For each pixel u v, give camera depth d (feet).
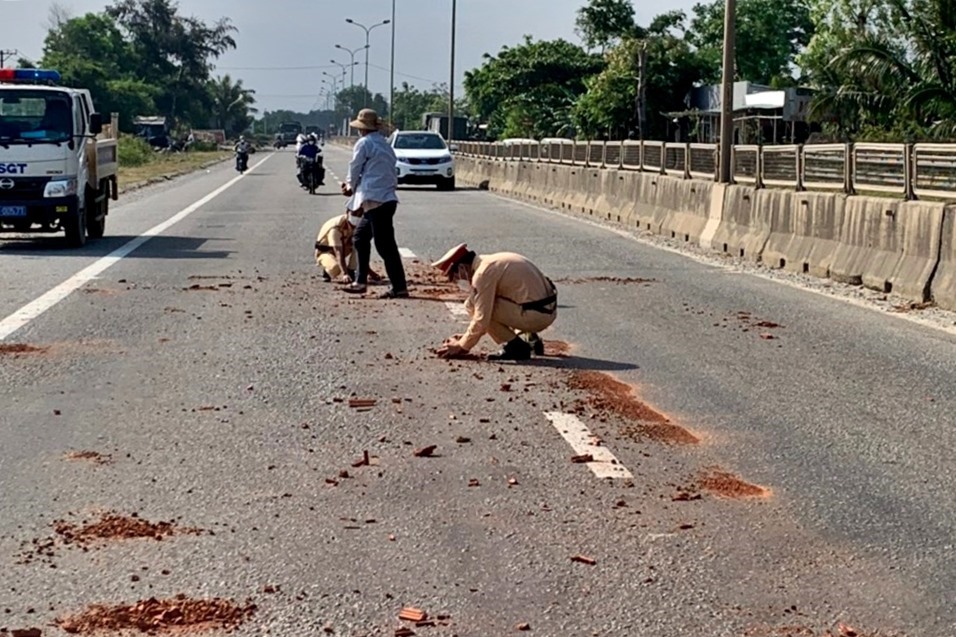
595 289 49.49
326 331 38.55
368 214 45.93
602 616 16.55
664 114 187.62
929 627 16.33
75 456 24.06
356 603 16.93
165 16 502.38
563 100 242.78
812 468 23.72
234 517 20.48
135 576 17.84
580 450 24.75
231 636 15.84
